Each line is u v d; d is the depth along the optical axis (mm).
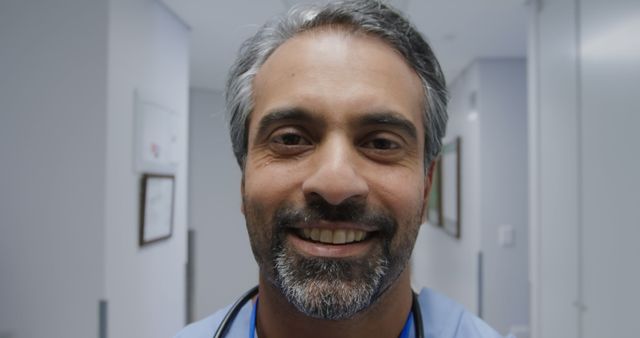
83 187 1571
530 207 1992
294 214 607
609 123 1344
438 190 4062
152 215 1896
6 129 1607
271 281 657
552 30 1775
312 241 625
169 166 2082
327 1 718
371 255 615
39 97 1598
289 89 629
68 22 1592
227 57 2859
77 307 1561
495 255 2854
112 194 1604
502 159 2867
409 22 710
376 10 687
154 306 1947
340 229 609
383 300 685
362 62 633
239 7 2049
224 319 824
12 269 1589
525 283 2844
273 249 626
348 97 607
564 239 1654
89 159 1570
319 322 680
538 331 1895
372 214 605
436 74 751
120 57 1649
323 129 613
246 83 731
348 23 669
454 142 3449
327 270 603
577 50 1558
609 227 1339
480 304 2850
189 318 3729
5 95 1610
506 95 2883
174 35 2135
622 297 1264
